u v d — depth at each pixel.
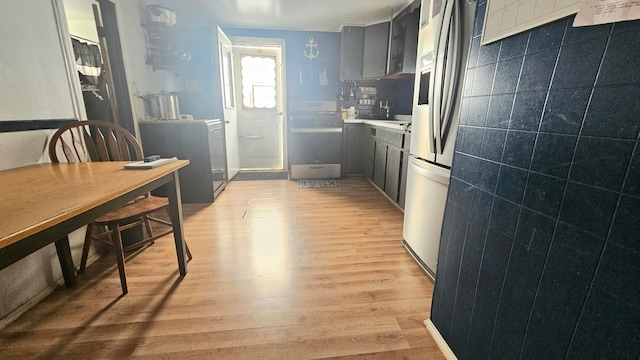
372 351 1.19
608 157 0.58
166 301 1.47
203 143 2.92
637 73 0.53
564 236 0.68
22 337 1.23
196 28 3.36
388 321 1.36
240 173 4.42
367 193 3.42
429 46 1.68
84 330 1.27
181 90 3.72
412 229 1.92
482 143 0.97
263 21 3.78
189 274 1.72
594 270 0.62
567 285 0.68
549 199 0.72
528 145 0.78
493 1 0.90
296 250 2.03
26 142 1.46
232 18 3.63
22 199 0.87
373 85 4.34
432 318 1.31
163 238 2.19
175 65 3.10
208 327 1.30
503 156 0.88
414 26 3.19
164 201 1.78
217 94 3.54
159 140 2.86
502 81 0.87
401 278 1.70
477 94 1.00
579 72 0.63
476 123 1.01
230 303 1.46
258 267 1.80
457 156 1.13
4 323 1.28
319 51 4.23
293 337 1.25
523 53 0.79
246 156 4.69
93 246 1.85
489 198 0.94
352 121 4.04
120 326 1.30
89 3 2.16
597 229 0.61
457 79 1.38
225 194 3.36
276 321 1.34
